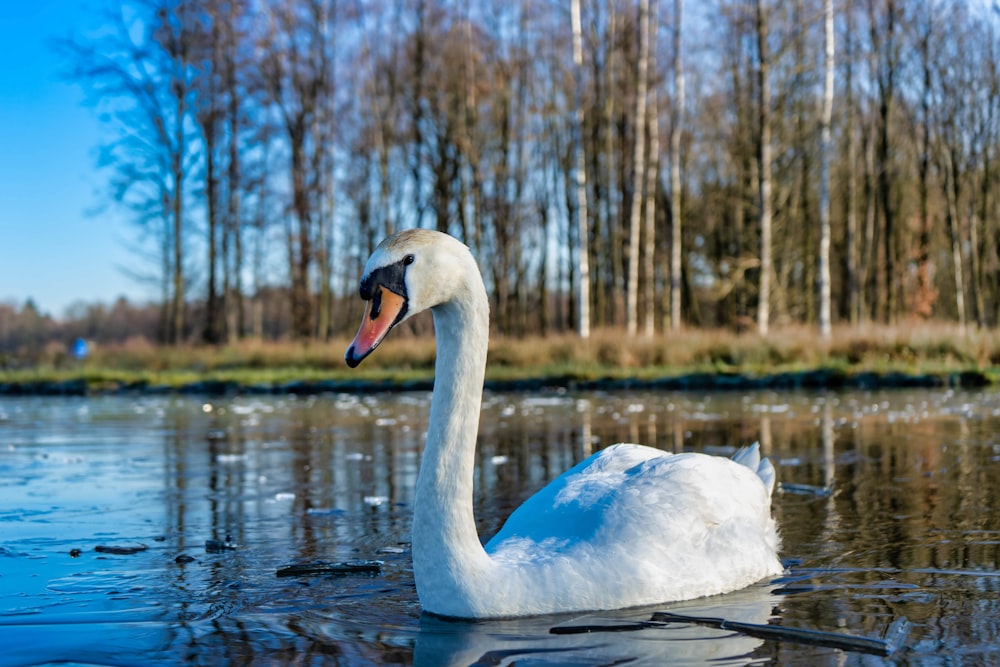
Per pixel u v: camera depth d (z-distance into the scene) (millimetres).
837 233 47156
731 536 4391
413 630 3785
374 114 39219
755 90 34406
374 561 5105
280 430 13461
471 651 3479
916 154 40500
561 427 12742
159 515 6766
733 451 9641
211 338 35188
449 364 3916
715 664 3299
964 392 17891
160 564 5195
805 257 47500
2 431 13789
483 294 3945
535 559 3973
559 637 3617
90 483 8398
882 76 35531
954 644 3508
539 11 39250
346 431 13203
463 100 37750
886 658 3344
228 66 35344
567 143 41469
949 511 6309
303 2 36000
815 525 5945
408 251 3770
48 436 12953
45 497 7637
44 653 3596
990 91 37938
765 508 4824
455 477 3889
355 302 49406
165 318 38062
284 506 7066
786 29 30656
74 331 56188
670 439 10938
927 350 22219
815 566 4832
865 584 4453
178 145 33969
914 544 5336
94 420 15773
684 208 47625
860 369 20719
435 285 3797
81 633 3867
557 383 22000
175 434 13070
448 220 39062
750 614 3920
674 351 23875
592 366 23609
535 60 41156
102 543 5805
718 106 39219
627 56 34094
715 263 46938
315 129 36469
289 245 38250
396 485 7996
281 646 3643
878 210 47250
